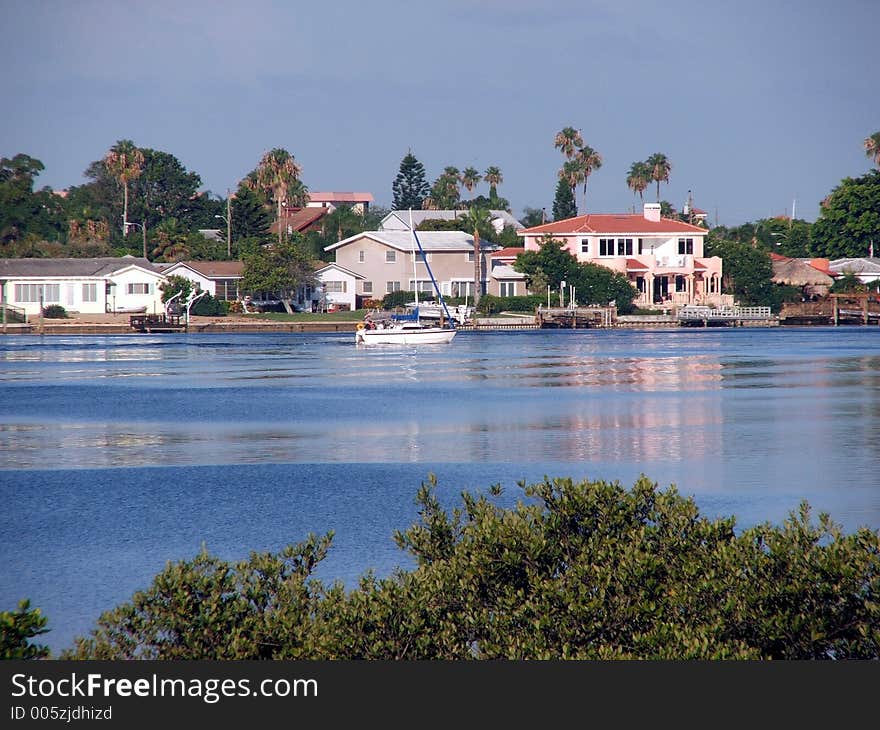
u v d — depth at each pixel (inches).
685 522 2390.5
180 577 2217.0
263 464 5880.9
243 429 7288.4
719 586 2150.6
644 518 2472.9
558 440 6658.5
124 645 2155.5
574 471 5570.9
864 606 2089.1
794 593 2094.0
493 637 2139.5
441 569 2292.1
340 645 2103.8
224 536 4239.7
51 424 7613.2
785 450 6151.6
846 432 6860.2
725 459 5866.1
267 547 4055.1
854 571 2082.9
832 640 2094.0
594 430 7081.7
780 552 2175.2
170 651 2140.7
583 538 2390.5
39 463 5969.5
